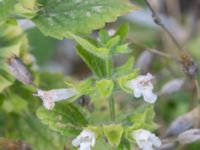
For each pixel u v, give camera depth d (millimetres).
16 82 277
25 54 279
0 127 287
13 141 260
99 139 233
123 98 315
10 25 257
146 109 230
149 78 214
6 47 266
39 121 283
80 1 237
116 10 234
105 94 214
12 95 279
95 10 234
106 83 214
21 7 234
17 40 269
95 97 234
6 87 269
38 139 279
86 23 232
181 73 361
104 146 243
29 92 278
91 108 275
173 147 274
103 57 217
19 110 281
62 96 222
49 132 279
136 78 215
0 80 259
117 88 225
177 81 305
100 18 233
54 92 221
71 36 222
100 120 269
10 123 285
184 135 270
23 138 281
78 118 232
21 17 236
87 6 235
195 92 333
